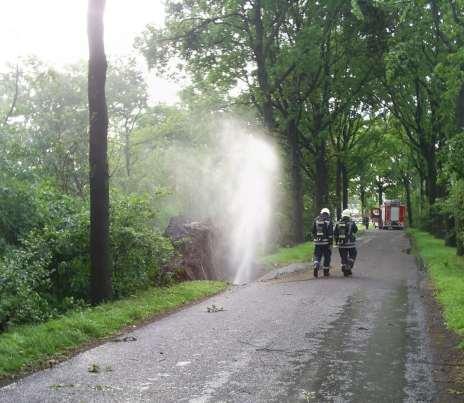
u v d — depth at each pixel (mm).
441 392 5777
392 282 15062
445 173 20594
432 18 22688
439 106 30203
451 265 18609
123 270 12883
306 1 31938
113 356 7238
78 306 11352
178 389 5855
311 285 14438
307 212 43969
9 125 14492
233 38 32500
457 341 8070
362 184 70938
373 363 6875
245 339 8188
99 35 11828
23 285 9789
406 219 79625
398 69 23625
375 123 47000
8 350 7008
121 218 13133
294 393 5727
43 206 13336
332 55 34688
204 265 17094
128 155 43406
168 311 10883
